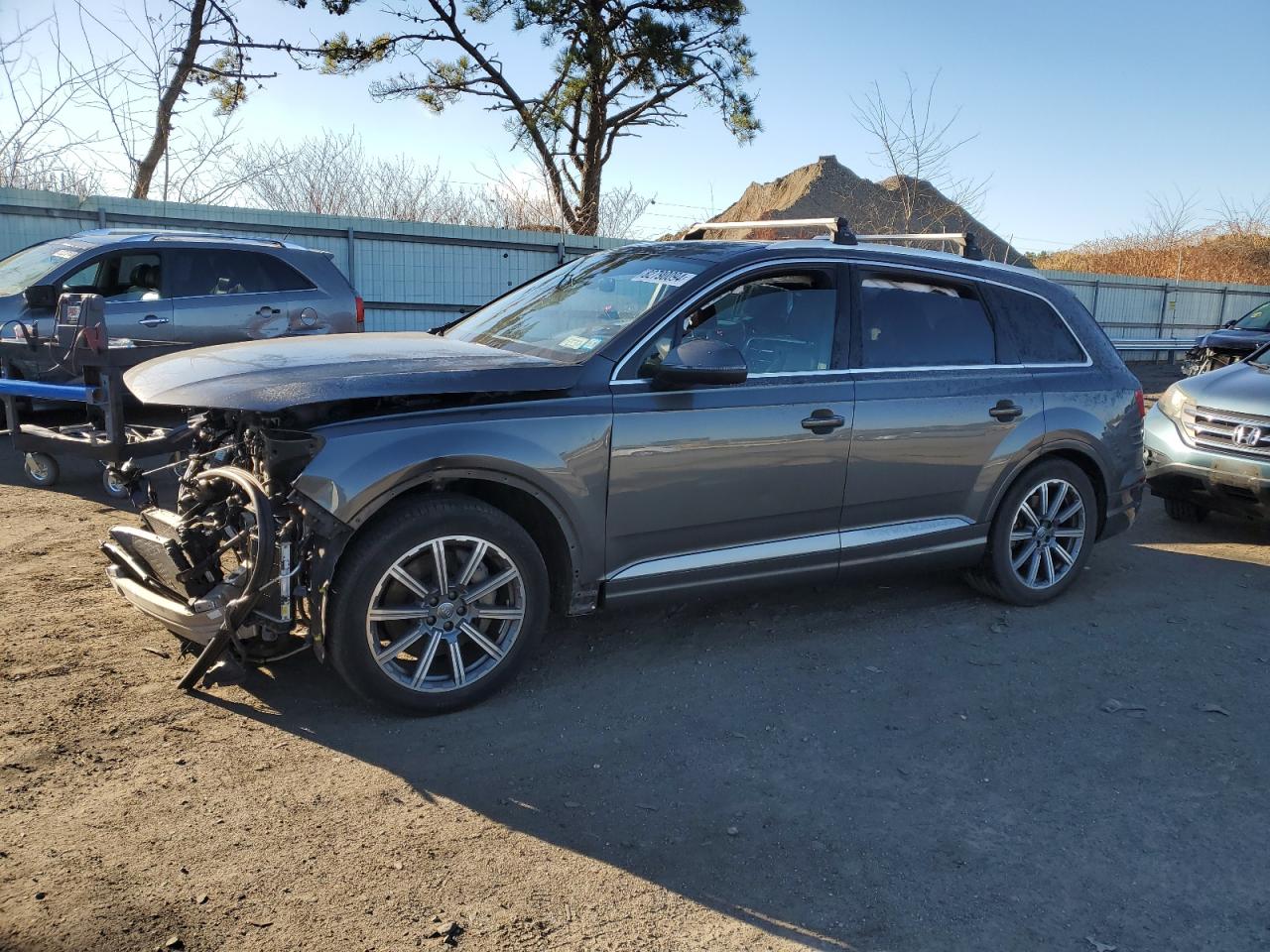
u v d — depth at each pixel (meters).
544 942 2.59
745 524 4.43
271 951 2.49
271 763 3.42
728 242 4.73
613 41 22.47
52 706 3.71
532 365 3.95
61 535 6.07
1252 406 6.61
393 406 3.73
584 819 3.19
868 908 2.81
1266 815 3.39
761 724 3.93
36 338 6.97
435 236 15.72
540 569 3.95
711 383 4.01
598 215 19.16
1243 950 2.69
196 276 8.98
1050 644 4.89
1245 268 35.97
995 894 2.89
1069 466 5.36
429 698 3.79
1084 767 3.68
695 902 2.80
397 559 3.62
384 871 2.85
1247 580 6.07
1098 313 25.27
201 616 3.60
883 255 4.88
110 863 2.81
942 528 4.99
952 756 3.73
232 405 3.40
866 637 4.89
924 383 4.81
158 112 16.77
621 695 4.12
